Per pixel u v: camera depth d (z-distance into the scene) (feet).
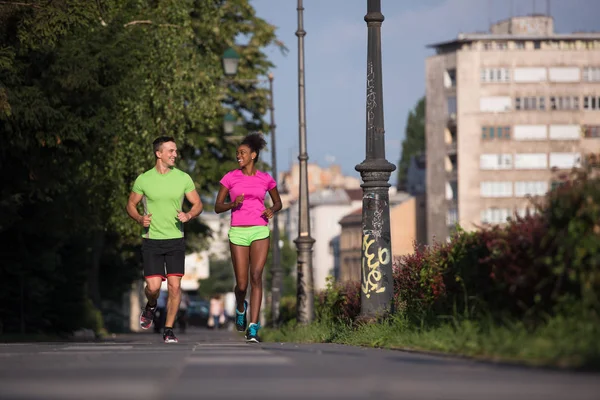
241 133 242.99
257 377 36.45
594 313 42.65
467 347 48.08
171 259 77.10
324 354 51.90
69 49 117.08
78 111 120.98
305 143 130.11
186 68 177.88
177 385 33.04
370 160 75.77
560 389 31.07
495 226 53.11
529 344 42.37
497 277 50.16
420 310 67.56
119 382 34.12
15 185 136.67
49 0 113.29
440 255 66.18
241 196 78.74
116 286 282.97
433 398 29.19
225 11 239.71
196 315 513.04
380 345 62.54
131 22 171.83
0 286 160.35
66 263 188.03
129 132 167.73
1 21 111.96
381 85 75.77
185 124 181.88
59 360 46.52
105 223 177.06
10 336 147.84
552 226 45.78
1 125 119.75
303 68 133.80
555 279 46.11
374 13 75.66
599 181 44.19
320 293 131.95
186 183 76.69
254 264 80.79
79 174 148.15
